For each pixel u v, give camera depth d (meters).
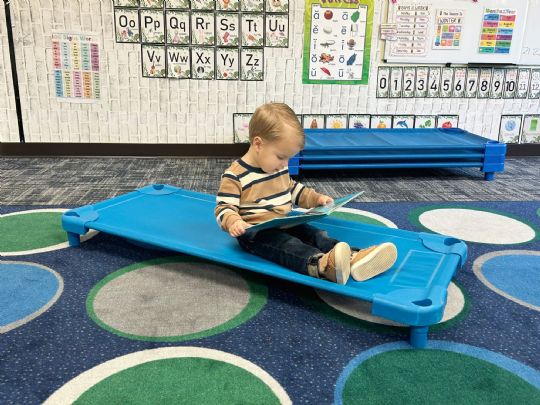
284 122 1.06
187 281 1.16
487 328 0.98
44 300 1.06
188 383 0.80
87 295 1.08
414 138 2.36
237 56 2.42
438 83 2.55
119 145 2.50
